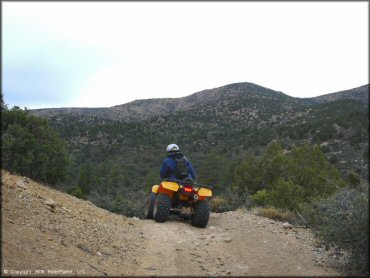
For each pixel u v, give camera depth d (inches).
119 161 2303.2
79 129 2871.6
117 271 209.3
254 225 337.1
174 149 380.2
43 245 213.8
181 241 283.4
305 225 349.1
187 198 349.1
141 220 367.9
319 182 730.8
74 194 481.4
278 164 808.9
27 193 293.6
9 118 405.4
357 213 213.3
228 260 237.9
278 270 212.7
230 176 1478.8
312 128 2353.6
